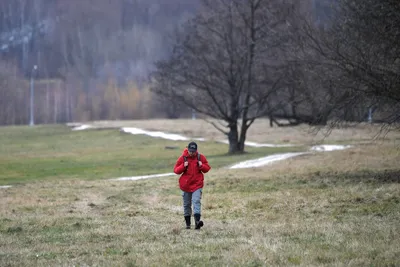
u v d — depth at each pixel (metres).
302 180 73.56
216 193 67.38
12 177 110.50
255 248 32.12
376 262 27.72
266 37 122.00
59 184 89.44
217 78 150.88
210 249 32.78
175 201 62.25
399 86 63.59
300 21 79.19
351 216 44.72
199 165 41.94
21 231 44.03
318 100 73.44
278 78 133.12
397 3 63.19
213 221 46.09
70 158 160.25
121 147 194.50
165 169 119.38
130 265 29.23
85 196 70.44
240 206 54.81
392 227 37.69
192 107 152.38
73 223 47.66
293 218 45.53
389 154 103.12
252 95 150.75
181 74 150.50
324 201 53.72
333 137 184.25
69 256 32.72
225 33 147.00
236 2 143.88
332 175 77.12
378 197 53.16
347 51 67.31
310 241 34.31
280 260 29.02
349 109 69.75
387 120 67.88
